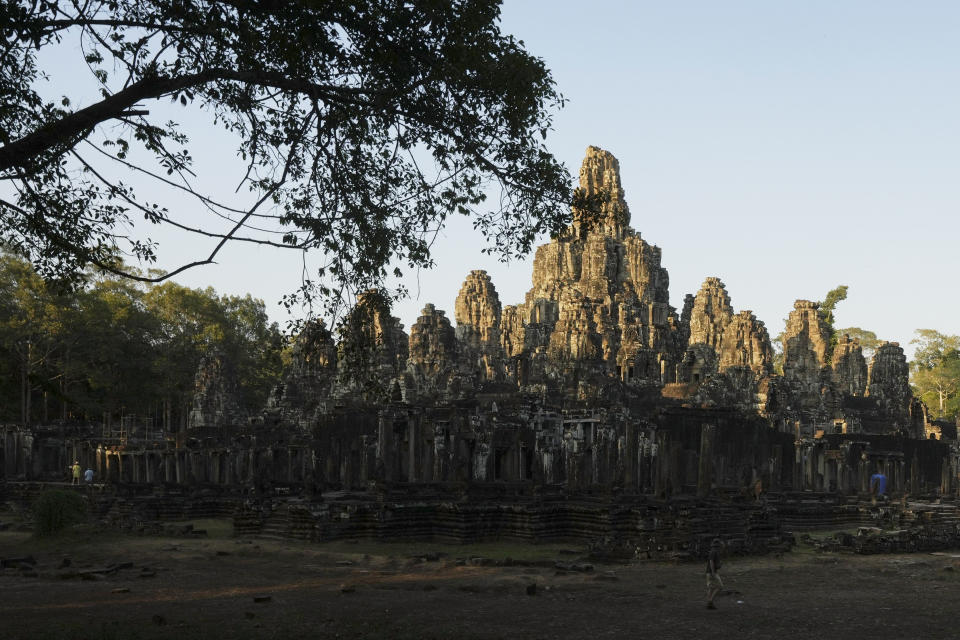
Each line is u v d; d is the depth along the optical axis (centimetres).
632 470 5397
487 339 13012
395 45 1967
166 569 3381
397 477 5928
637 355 9812
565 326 9381
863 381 13650
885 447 7525
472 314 13875
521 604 2652
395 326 9912
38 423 8888
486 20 2023
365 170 2247
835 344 14912
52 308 8906
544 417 6156
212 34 1808
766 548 4025
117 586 2970
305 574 3266
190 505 5622
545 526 4297
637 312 11612
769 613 2525
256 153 2127
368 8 1905
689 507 4453
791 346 13438
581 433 6125
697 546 3775
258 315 12319
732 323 13025
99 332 9456
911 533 4328
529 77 2084
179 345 10881
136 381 10225
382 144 2250
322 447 6412
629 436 5425
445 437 5709
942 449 8306
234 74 1855
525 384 8794
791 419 9206
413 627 2278
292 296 2244
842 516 5578
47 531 4350
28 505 6544
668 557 3644
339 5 1852
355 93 2025
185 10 1784
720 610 2569
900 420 11500
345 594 2820
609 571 3409
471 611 2523
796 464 7069
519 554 3900
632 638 2177
